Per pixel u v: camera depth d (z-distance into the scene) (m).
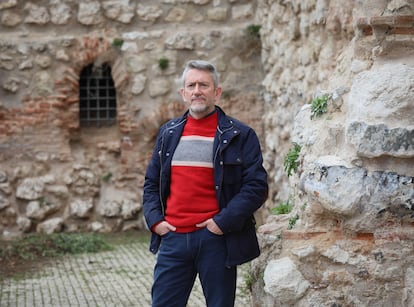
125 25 9.95
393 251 3.74
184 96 3.75
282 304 3.85
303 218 4.01
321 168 3.80
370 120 3.73
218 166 3.60
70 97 9.89
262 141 9.87
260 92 9.91
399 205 3.70
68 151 9.91
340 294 3.79
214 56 9.91
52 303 5.81
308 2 6.84
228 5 9.96
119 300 5.89
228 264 3.57
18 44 9.79
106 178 9.95
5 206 9.69
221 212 3.55
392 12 3.93
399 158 3.70
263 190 3.59
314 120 4.30
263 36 9.52
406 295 3.73
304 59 7.07
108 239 9.35
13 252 8.22
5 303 5.82
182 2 9.95
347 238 3.82
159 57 9.90
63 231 9.77
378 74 3.78
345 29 5.22
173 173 3.68
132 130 9.92
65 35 9.91
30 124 9.83
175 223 3.64
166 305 3.69
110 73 10.08
